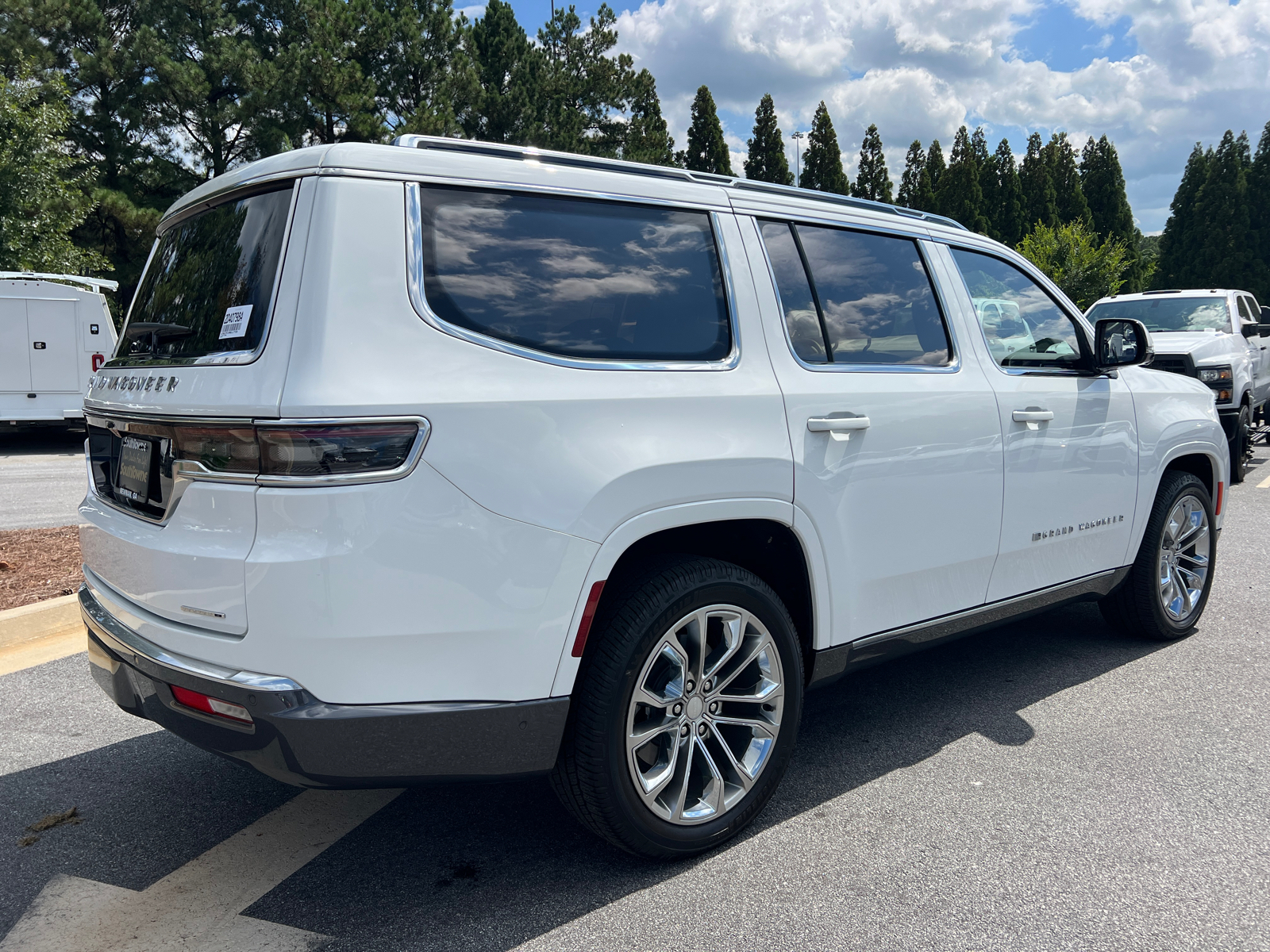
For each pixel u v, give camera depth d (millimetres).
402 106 30719
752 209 2953
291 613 2023
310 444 2000
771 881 2535
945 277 3506
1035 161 55781
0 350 13219
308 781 2104
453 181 2338
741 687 2787
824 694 4016
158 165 26422
